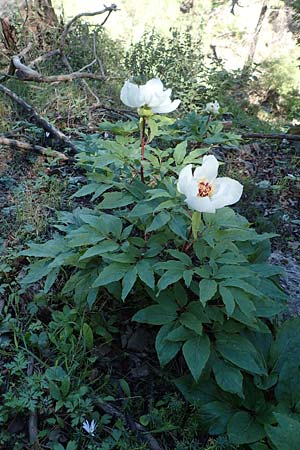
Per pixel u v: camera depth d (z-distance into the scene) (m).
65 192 3.51
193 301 2.26
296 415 2.10
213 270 2.16
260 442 2.06
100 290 2.60
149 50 6.44
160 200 2.41
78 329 2.43
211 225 2.32
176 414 2.19
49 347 2.40
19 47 5.70
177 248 2.48
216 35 10.79
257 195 4.06
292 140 4.95
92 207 3.38
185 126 4.00
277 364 2.31
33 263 2.72
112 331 2.48
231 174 4.17
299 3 7.60
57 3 8.94
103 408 2.19
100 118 4.65
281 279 3.08
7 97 4.51
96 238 2.36
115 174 2.88
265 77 8.20
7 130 4.18
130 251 2.29
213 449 2.02
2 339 2.41
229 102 6.29
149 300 2.56
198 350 2.10
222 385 2.11
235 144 3.96
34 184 3.59
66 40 6.16
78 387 2.20
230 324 2.28
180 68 6.14
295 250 3.50
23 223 3.12
